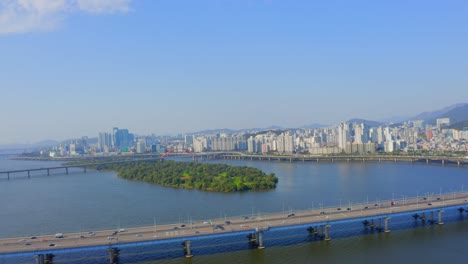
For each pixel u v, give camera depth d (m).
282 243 193.25
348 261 167.50
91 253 186.88
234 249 185.62
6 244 176.12
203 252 182.62
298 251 181.25
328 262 166.75
